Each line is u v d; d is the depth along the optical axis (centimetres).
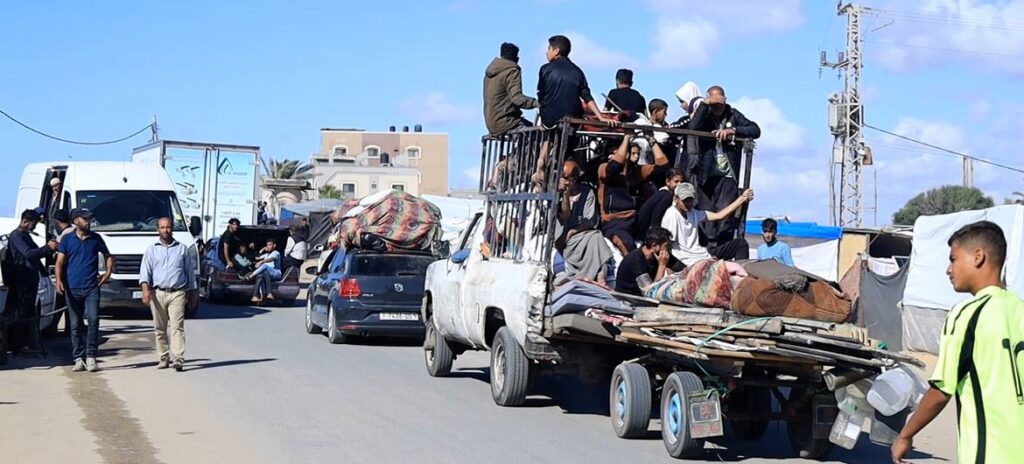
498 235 1284
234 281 2783
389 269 1933
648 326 945
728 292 915
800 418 969
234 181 3198
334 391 1332
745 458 983
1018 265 1833
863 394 876
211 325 2234
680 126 1250
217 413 1152
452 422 1123
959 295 2022
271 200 6366
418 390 1363
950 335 488
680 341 894
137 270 2262
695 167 1180
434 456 945
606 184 1188
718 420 927
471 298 1304
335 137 10331
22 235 1568
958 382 486
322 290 2042
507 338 1212
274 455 940
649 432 1077
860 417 880
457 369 1609
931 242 2114
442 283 1441
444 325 1430
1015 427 469
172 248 1500
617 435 1045
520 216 1202
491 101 1317
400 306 1894
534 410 1216
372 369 1571
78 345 1476
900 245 3338
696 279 936
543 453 966
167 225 1502
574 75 1178
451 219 4069
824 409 930
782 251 1390
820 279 909
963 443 484
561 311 1033
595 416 1181
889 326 2244
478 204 4656
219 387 1344
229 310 2666
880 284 2281
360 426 1088
